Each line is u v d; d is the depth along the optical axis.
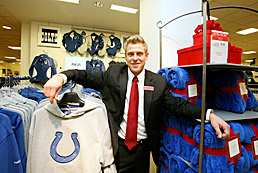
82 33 3.83
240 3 2.85
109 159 0.87
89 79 1.04
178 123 1.04
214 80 1.25
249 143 0.91
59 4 2.74
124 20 3.46
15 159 0.72
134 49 0.96
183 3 1.66
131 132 1.00
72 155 0.80
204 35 0.77
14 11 3.06
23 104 0.95
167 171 1.17
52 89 0.74
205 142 0.79
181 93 1.05
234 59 0.99
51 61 3.41
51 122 0.82
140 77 1.04
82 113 0.84
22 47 3.66
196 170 0.86
